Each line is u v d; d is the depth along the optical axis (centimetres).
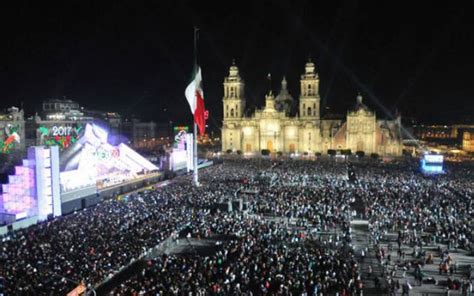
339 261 4106
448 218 5553
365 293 3719
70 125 17275
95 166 8012
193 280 3441
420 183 8350
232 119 17388
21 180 6244
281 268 3788
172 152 11188
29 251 3878
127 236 4497
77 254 3803
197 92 9031
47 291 3048
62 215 6531
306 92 16475
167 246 4675
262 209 6400
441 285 3894
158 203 6344
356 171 10519
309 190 7656
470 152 16700
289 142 16788
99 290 3412
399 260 4456
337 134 16312
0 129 14138
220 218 5688
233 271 3712
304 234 5216
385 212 5919
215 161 13975
